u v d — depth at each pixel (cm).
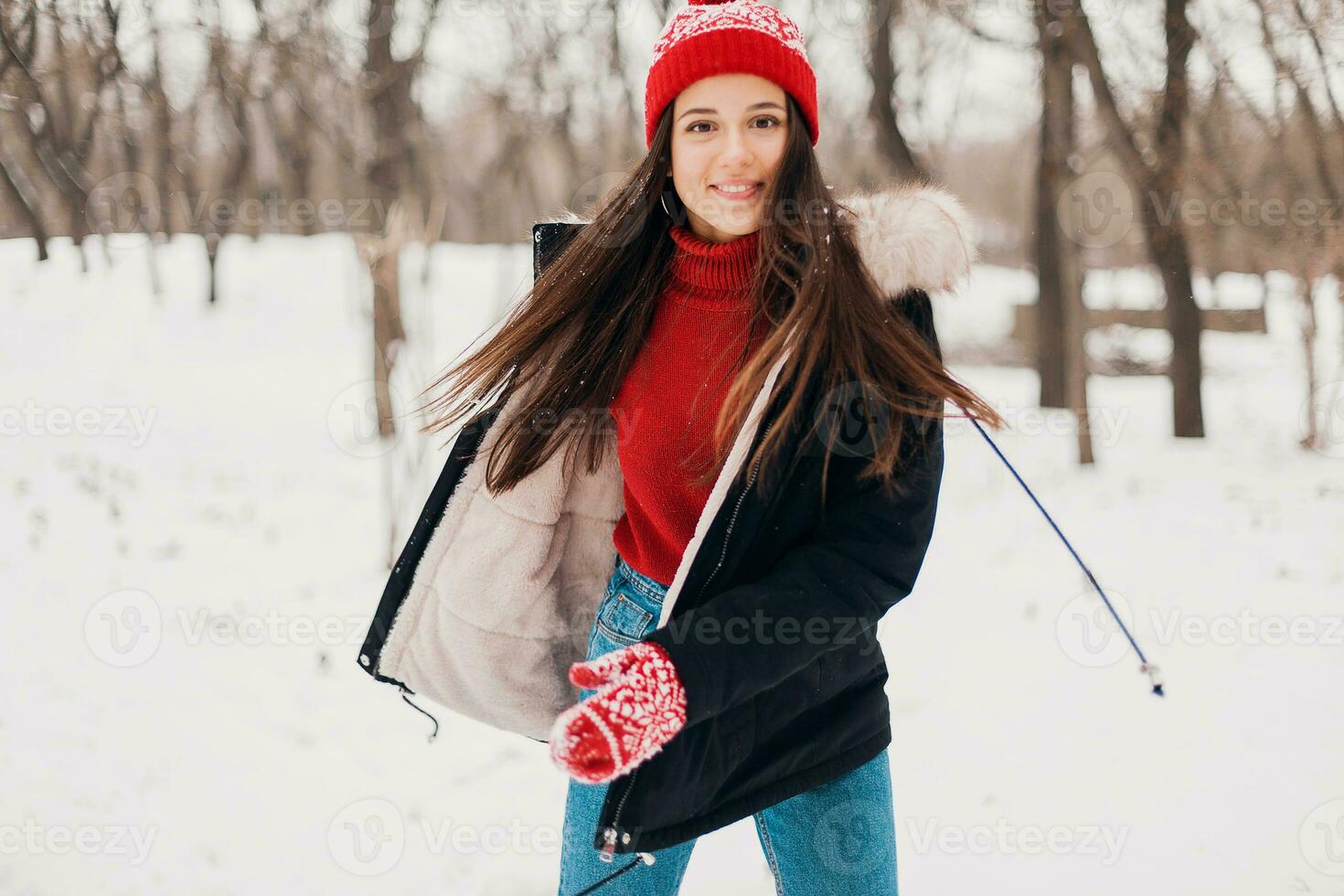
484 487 204
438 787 362
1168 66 813
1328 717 388
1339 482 734
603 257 185
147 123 1200
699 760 156
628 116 1070
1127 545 611
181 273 1677
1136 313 1229
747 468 160
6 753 370
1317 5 780
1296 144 838
